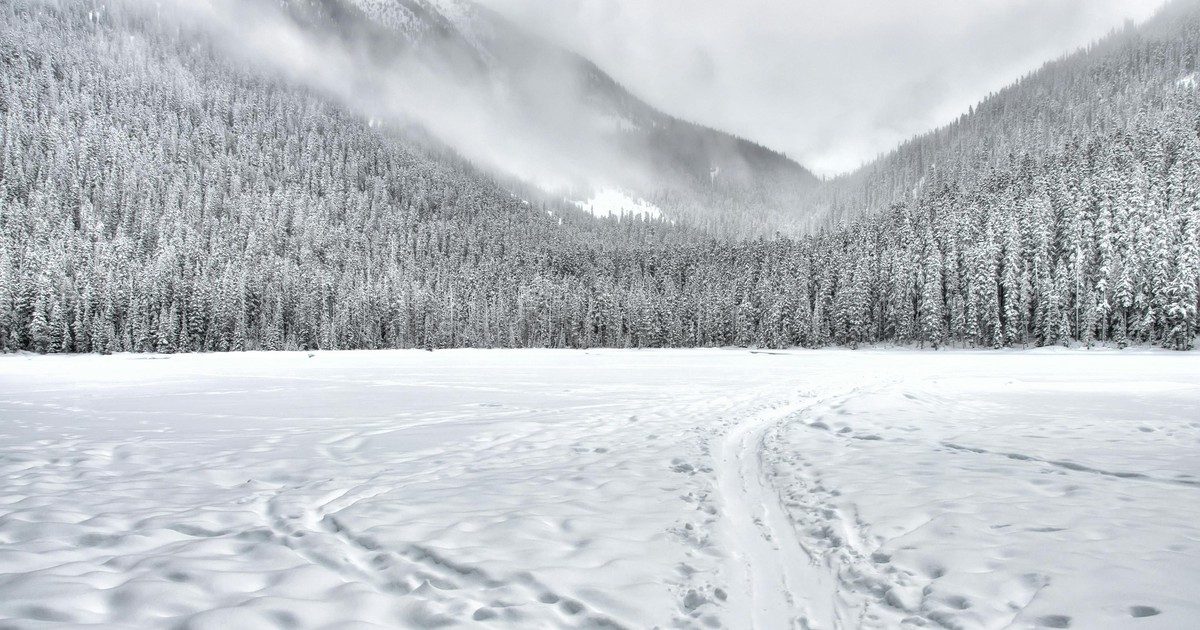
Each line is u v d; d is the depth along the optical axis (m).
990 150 138.62
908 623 3.24
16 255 73.19
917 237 77.00
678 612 3.49
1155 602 3.09
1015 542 4.22
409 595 3.66
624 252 131.62
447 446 9.45
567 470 7.47
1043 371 28.95
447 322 88.00
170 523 5.16
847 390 18.80
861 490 6.09
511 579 3.85
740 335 81.88
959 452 8.33
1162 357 41.41
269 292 77.88
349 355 60.78
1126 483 6.16
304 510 5.65
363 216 139.50
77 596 3.45
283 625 3.19
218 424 12.18
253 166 154.12
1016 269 59.22
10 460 8.38
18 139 117.06
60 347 62.44
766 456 8.46
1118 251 54.78
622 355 60.72
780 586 3.91
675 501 5.91
